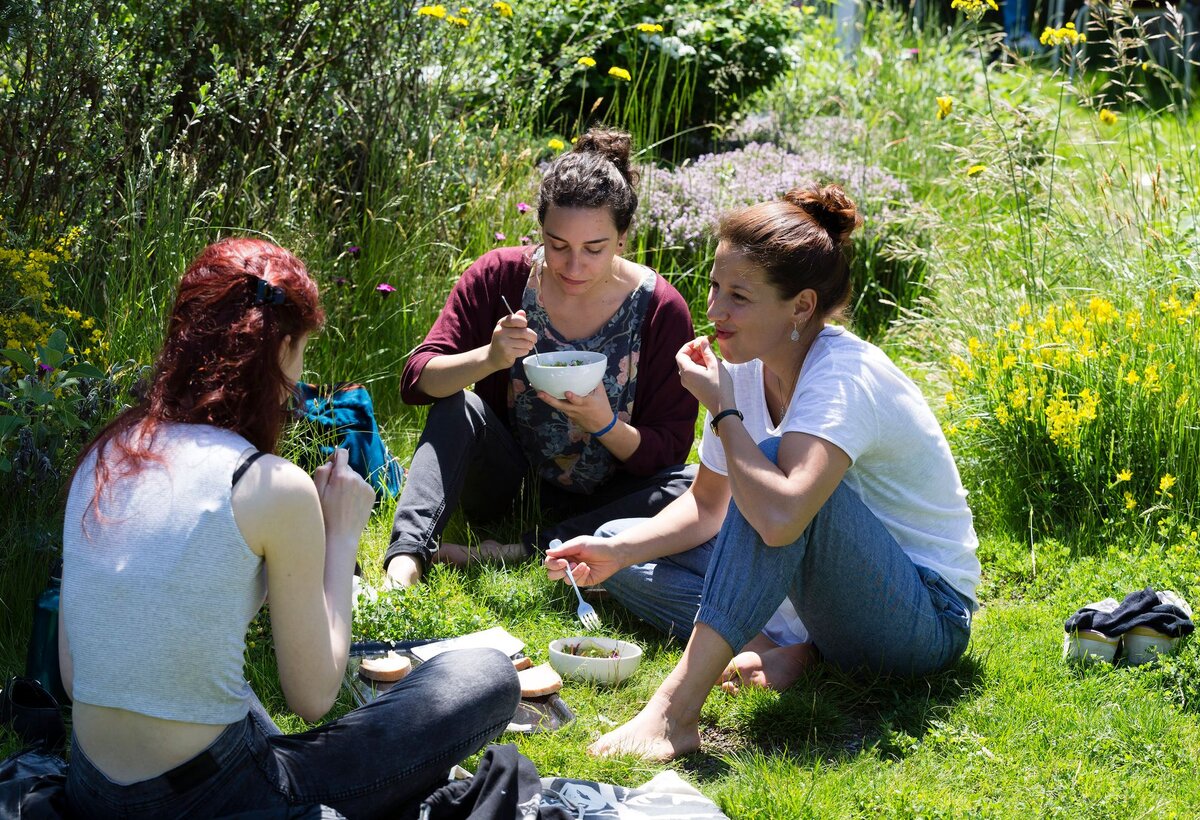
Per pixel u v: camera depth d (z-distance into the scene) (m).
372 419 4.16
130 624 1.88
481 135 5.95
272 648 3.07
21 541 3.26
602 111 7.22
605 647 3.21
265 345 1.98
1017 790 2.65
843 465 2.75
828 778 2.67
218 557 1.89
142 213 4.41
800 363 2.98
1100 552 3.85
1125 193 5.40
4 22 3.88
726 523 2.85
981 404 4.36
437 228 5.24
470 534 3.91
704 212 5.88
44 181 4.24
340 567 2.14
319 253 4.74
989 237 5.80
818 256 2.85
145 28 4.60
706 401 2.89
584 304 3.78
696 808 2.51
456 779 2.49
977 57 9.77
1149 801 2.62
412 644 3.01
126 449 1.96
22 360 3.29
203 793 1.94
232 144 4.98
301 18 5.05
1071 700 3.03
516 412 3.92
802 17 9.61
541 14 6.89
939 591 3.05
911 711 2.96
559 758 2.71
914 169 7.19
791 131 7.55
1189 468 4.00
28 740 2.62
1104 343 4.33
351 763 2.13
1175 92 9.66
